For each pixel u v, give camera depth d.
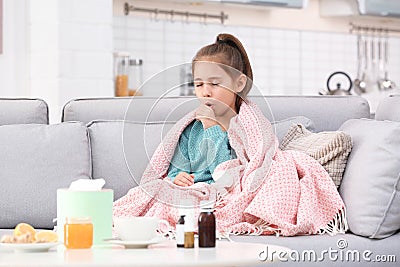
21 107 3.47
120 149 3.32
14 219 3.18
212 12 6.09
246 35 6.23
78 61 4.88
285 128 3.34
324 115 3.46
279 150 3.02
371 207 2.84
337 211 2.91
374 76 6.75
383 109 3.36
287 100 3.48
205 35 6.07
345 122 3.35
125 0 5.73
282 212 2.83
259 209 2.81
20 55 4.93
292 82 6.43
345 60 6.67
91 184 2.24
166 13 5.88
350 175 2.97
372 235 2.82
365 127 3.06
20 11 4.92
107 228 2.22
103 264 1.82
